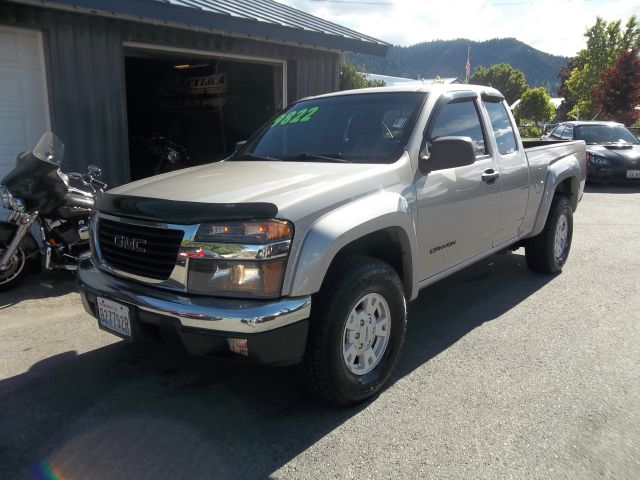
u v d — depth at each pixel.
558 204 5.59
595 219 9.05
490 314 4.65
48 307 4.83
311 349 2.84
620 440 2.81
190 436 2.88
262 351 2.62
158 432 2.92
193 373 3.60
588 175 12.48
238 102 10.62
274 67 9.33
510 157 4.70
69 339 4.16
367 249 3.44
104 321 3.11
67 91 6.41
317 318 2.84
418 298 5.09
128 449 2.76
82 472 2.58
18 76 6.18
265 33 7.76
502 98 5.00
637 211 9.75
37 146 4.96
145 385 3.44
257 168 3.61
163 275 2.85
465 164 3.43
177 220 2.73
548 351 3.89
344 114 4.12
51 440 2.85
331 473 2.57
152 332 2.92
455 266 4.08
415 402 3.21
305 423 3.00
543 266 5.65
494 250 4.63
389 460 2.67
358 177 3.18
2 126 6.17
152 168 11.85
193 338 2.68
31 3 5.77
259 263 2.63
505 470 2.58
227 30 7.29
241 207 2.67
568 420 2.99
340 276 2.94
